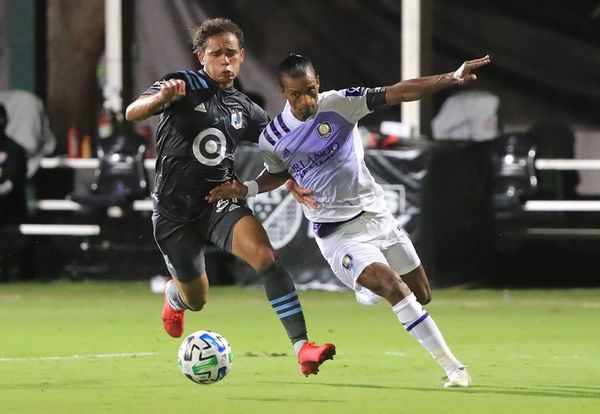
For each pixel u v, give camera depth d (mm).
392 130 66812
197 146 32344
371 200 32938
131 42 74688
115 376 34719
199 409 28156
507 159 68438
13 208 71875
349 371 35844
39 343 44188
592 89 70750
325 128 32000
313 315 55656
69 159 74625
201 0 73688
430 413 27406
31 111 73438
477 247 68000
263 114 33562
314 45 72750
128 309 58562
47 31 76500
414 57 68812
